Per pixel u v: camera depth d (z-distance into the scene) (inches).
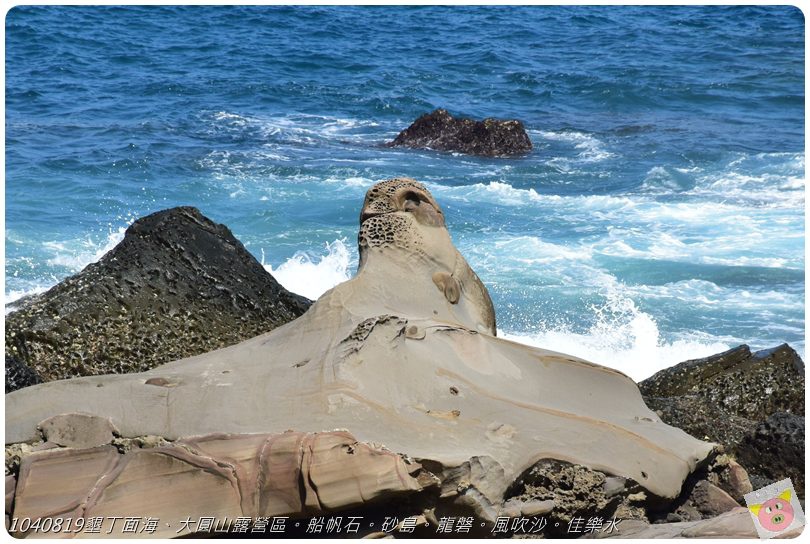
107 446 407.8
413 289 502.3
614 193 1363.2
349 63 2324.1
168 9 2805.1
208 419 418.3
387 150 1648.6
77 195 1269.7
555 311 914.1
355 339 446.3
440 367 455.5
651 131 1798.7
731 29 2736.2
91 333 626.5
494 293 951.6
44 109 1813.5
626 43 2576.3
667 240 1125.1
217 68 2225.6
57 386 437.1
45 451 405.1
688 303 933.2
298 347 463.8
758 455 562.3
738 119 1884.8
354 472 378.6
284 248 1103.6
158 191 1311.5
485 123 1667.1
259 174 1422.2
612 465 428.8
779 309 921.5
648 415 483.8
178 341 644.7
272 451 389.7
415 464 386.6
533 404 453.7
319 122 1862.7
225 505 389.7
